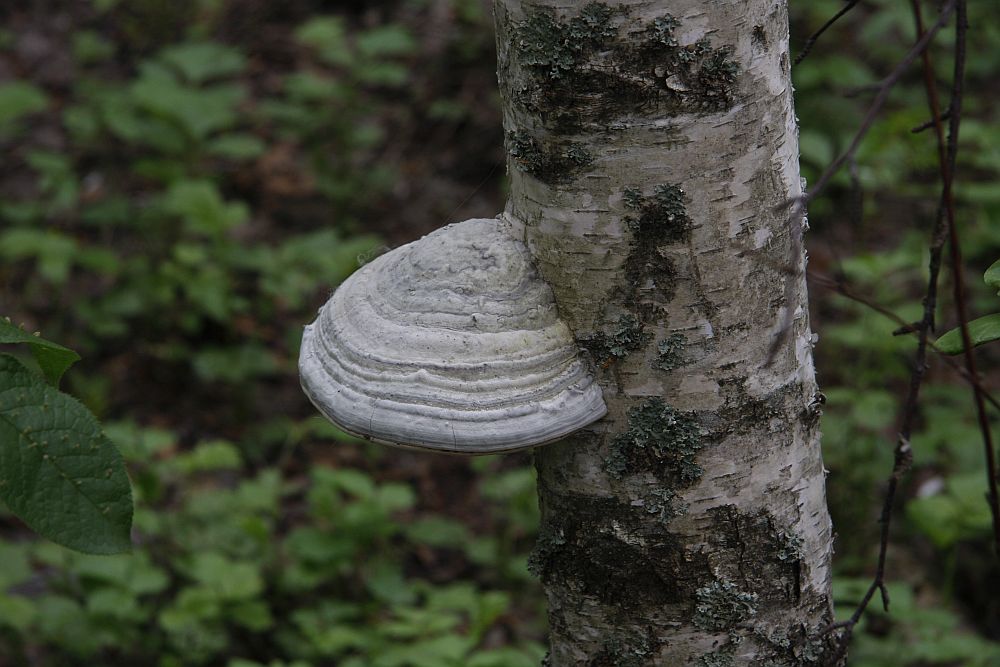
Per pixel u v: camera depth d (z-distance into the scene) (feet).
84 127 19.31
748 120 5.33
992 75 20.83
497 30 5.57
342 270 16.56
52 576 12.51
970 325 5.72
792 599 6.12
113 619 11.28
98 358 16.76
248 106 22.02
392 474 15.25
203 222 16.08
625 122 5.25
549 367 5.71
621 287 5.57
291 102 21.81
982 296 15.37
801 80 18.31
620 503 5.91
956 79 5.25
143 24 23.56
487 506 14.55
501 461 15.08
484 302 5.79
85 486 4.54
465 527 14.19
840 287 5.73
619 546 5.97
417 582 13.33
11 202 19.13
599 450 5.87
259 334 17.29
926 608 12.34
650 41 5.11
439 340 5.78
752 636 6.07
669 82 5.16
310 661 12.14
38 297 17.57
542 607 13.00
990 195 15.42
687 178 5.34
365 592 12.86
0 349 16.11
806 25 21.13
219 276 16.88
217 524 13.12
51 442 4.52
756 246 5.54
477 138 20.97
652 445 5.76
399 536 14.14
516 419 5.60
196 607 10.91
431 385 5.70
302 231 19.27
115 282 17.70
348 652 12.27
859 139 4.91
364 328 6.08
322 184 19.75
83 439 4.55
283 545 13.23
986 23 20.02
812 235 17.97
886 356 14.58
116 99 19.21
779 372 5.80
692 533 5.89
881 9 21.31
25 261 18.11
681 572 5.94
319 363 6.26
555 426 5.61
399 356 5.83
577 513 6.05
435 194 19.97
